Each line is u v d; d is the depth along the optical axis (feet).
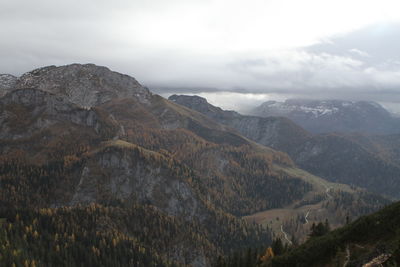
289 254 360.07
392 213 324.19
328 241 341.00
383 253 278.46
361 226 327.67
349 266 293.23
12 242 652.48
